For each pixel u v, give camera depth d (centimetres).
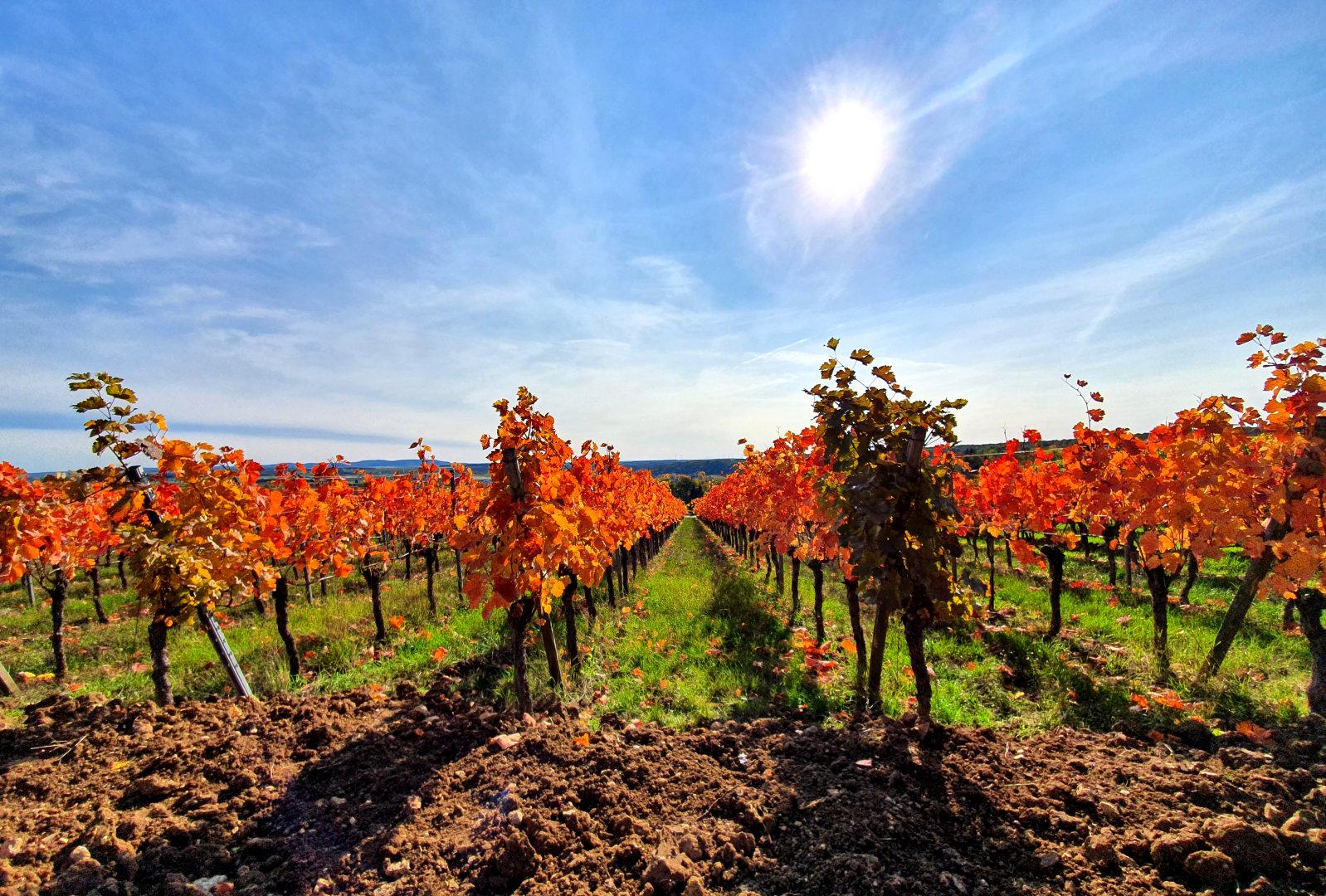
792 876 265
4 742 394
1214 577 1127
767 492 1059
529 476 497
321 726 428
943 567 439
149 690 643
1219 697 487
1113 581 1119
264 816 328
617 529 939
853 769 354
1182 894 242
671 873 259
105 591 1398
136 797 340
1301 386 439
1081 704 512
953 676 617
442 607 1089
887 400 449
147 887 270
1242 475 501
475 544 498
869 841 282
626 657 748
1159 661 588
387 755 395
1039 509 762
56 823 308
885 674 613
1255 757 357
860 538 454
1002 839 288
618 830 305
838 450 481
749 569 1727
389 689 611
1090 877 259
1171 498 543
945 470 466
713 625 898
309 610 1082
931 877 258
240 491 552
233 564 529
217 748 395
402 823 317
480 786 352
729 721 495
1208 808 306
